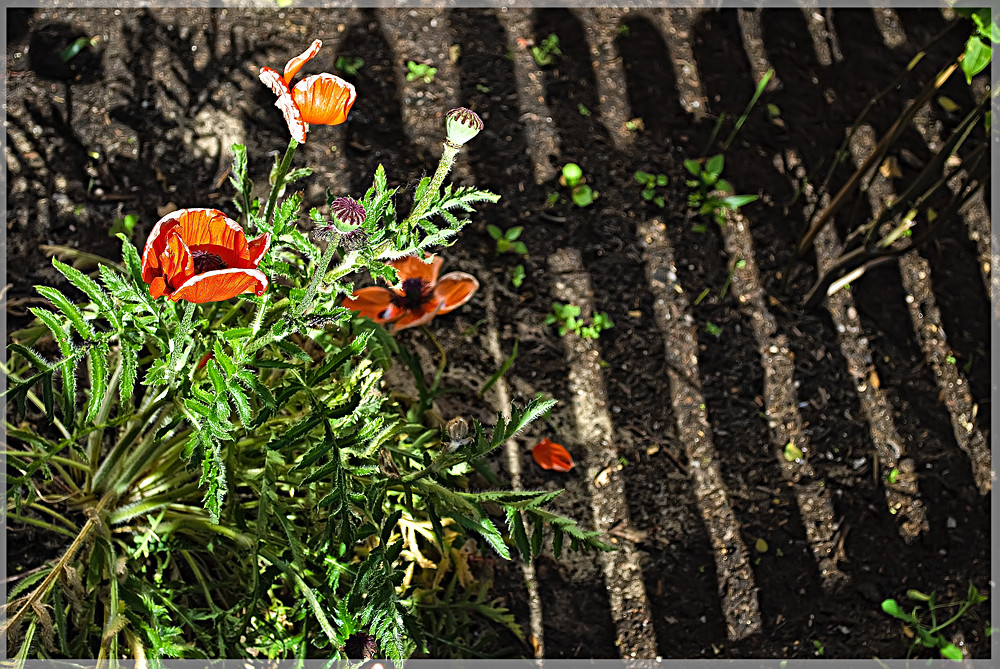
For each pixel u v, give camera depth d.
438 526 2.03
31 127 2.44
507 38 2.78
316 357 2.16
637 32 2.87
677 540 2.42
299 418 2.12
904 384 2.56
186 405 1.92
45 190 2.41
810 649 2.40
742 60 2.89
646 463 2.45
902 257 2.69
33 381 1.94
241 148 2.07
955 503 2.49
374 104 2.61
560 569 2.38
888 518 2.47
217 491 1.92
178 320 1.93
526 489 2.40
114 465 2.16
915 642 2.42
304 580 2.09
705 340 2.53
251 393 2.10
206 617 2.09
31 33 2.50
